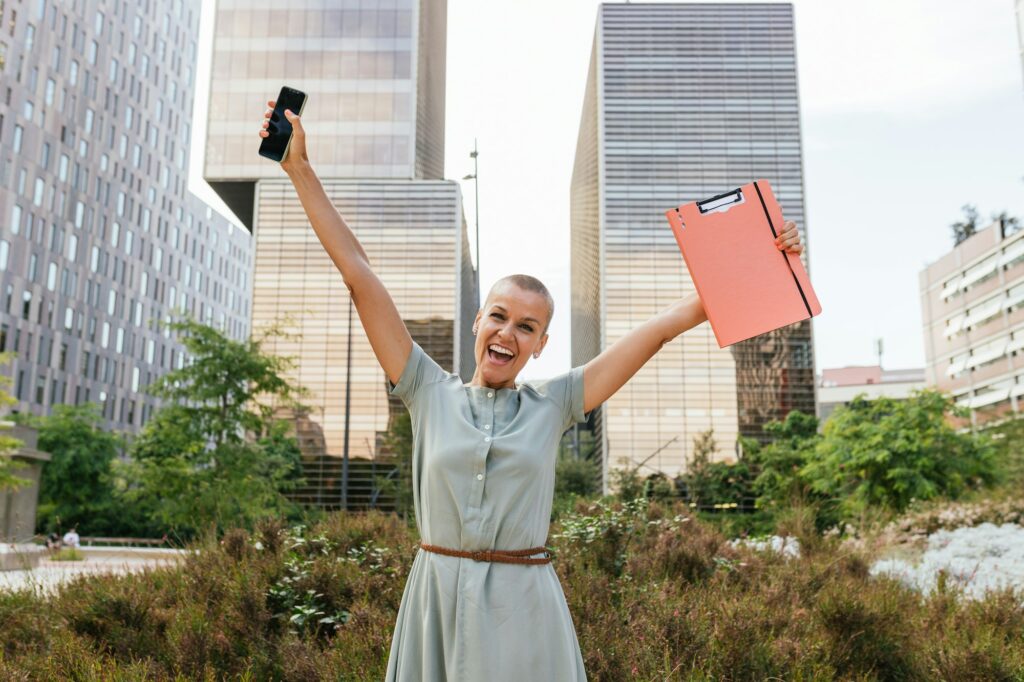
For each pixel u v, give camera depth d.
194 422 20.81
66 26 60.72
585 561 5.34
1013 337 70.94
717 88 61.78
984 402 74.19
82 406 42.38
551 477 1.83
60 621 4.41
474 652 1.62
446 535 1.73
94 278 63.81
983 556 8.63
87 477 39.75
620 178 60.44
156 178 74.62
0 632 4.29
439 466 1.74
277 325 22.72
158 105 75.25
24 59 55.72
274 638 4.11
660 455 53.41
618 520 5.61
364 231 55.19
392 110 58.31
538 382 1.96
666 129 61.12
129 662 3.86
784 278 1.88
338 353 51.94
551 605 1.71
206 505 19.70
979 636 4.11
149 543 23.53
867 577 6.14
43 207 57.38
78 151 61.97
